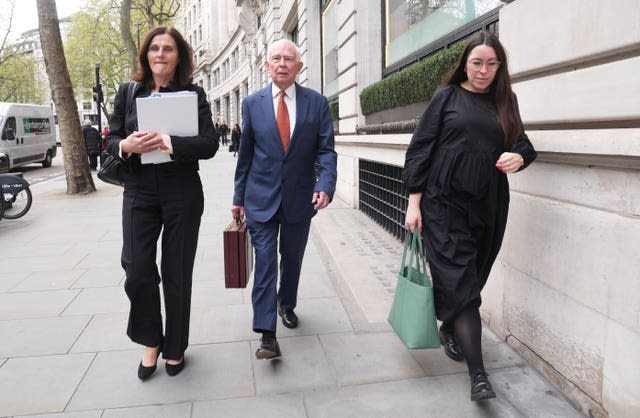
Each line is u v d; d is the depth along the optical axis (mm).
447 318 2541
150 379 2809
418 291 2578
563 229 2520
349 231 6453
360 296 4016
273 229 3033
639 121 2115
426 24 5973
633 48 2092
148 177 2602
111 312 3812
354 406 2512
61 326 3553
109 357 3080
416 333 2574
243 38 32562
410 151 2625
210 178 14055
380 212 6723
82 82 39344
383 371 2848
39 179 15922
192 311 3797
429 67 4844
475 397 2340
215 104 56344
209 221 7508
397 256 5199
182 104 2471
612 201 2180
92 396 2641
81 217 8016
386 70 7633
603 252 2240
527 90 2828
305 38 12789
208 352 3125
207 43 56438
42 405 2561
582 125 2455
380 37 7852
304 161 2996
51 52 10273
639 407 2045
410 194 2691
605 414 2256
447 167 2494
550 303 2652
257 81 26891
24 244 6156
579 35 2377
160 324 2832
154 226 2689
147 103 2457
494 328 3268
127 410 2510
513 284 3020
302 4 13078
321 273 4652
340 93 9203
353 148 8148
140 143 2410
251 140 3053
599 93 2277
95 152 17078
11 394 2668
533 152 2449
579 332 2422
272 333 2891
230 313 3756
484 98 2537
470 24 4703
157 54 2568
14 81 38094
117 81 40906
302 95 3004
